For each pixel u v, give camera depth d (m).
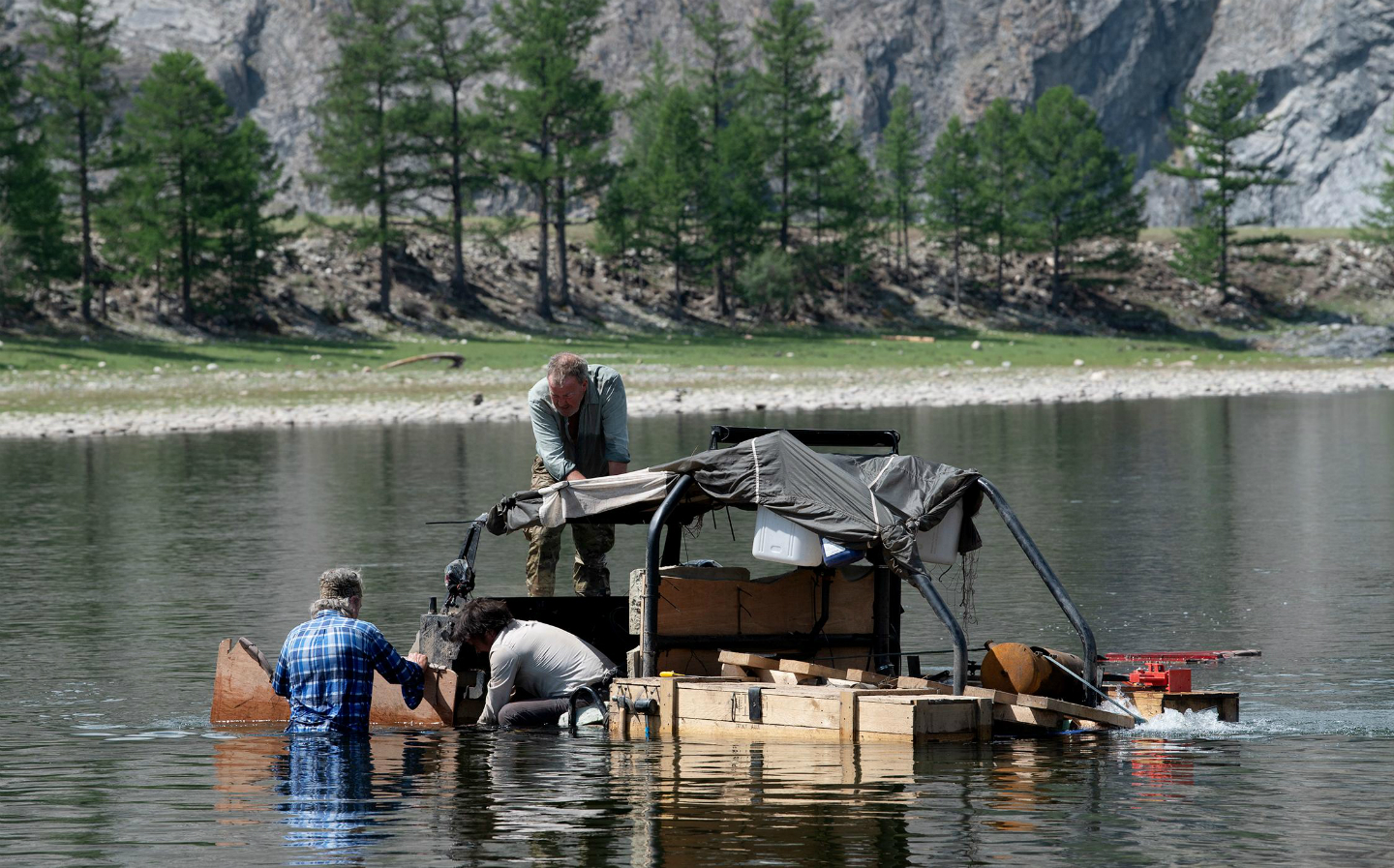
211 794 13.55
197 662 20.75
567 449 20.38
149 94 140.88
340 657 16.88
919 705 15.65
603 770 14.49
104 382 104.88
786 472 17.12
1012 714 16.27
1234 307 199.12
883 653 18.73
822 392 101.94
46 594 26.94
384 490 46.41
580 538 21.58
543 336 155.00
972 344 156.75
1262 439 65.56
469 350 136.62
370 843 11.77
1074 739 15.76
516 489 46.03
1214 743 15.48
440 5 162.12
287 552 32.84
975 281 195.00
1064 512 39.44
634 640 19.38
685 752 15.39
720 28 192.62
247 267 143.50
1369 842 11.53
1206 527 35.97
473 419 84.75
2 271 124.06
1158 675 17.16
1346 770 14.14
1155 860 11.05
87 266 136.75
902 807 12.78
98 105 139.12
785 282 169.25
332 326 148.62
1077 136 189.75
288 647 17.05
